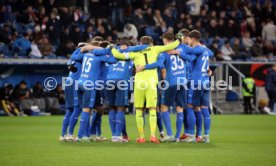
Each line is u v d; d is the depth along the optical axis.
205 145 41.41
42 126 59.84
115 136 43.62
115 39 87.31
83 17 90.06
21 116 79.12
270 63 92.81
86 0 98.31
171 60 43.28
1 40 84.94
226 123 66.44
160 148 39.00
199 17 96.25
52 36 87.69
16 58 82.94
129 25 90.06
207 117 43.72
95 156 34.56
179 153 36.22
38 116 79.19
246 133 52.44
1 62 82.12
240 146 40.81
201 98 43.94
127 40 44.09
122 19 93.75
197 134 44.81
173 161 32.66
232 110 90.38
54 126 59.91
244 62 91.81
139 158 33.78
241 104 90.81
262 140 45.59
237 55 94.44
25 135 49.09
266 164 31.94
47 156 34.53
